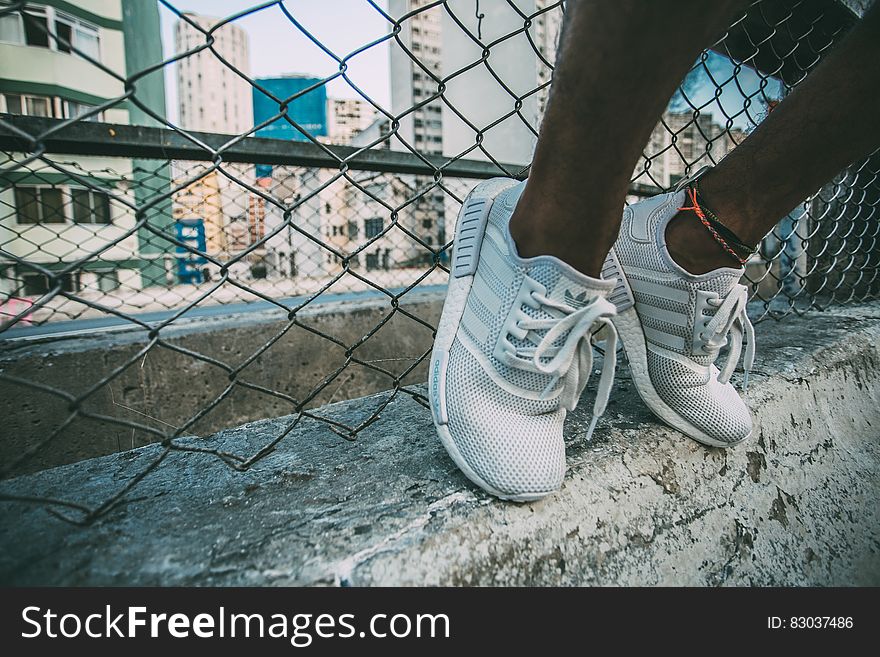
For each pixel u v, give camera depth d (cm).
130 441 231
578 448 82
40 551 56
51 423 212
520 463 66
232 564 55
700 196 83
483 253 79
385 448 82
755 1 130
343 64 68
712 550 81
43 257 786
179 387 247
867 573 94
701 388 86
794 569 87
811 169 76
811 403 116
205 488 70
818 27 170
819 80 74
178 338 248
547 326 68
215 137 204
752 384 109
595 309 66
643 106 54
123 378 230
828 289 213
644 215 90
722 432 86
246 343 271
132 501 66
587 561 69
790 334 147
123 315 53
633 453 82
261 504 66
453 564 60
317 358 297
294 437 86
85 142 174
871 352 143
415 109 77
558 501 70
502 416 70
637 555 73
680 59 51
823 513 99
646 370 89
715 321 81
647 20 48
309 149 228
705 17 48
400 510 65
